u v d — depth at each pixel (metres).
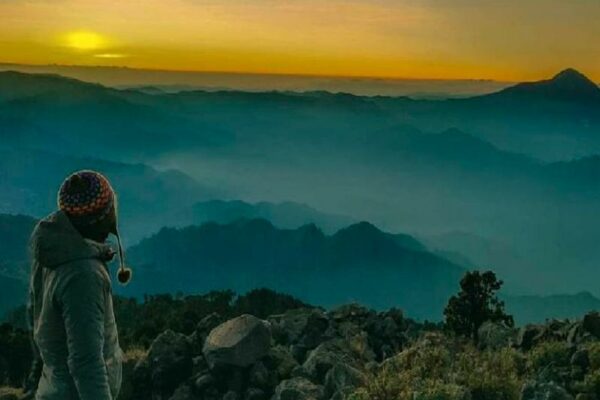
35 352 3.97
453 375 8.66
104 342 3.73
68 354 3.65
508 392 8.30
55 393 3.69
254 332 10.65
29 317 3.94
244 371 10.54
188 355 11.07
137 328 17.88
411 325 13.88
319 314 12.59
